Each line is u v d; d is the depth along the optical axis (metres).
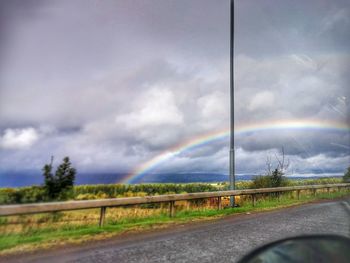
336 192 27.38
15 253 6.53
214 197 14.98
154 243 7.57
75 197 10.73
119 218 11.10
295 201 19.58
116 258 6.21
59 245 7.27
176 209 14.01
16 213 7.79
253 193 17.06
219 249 7.00
